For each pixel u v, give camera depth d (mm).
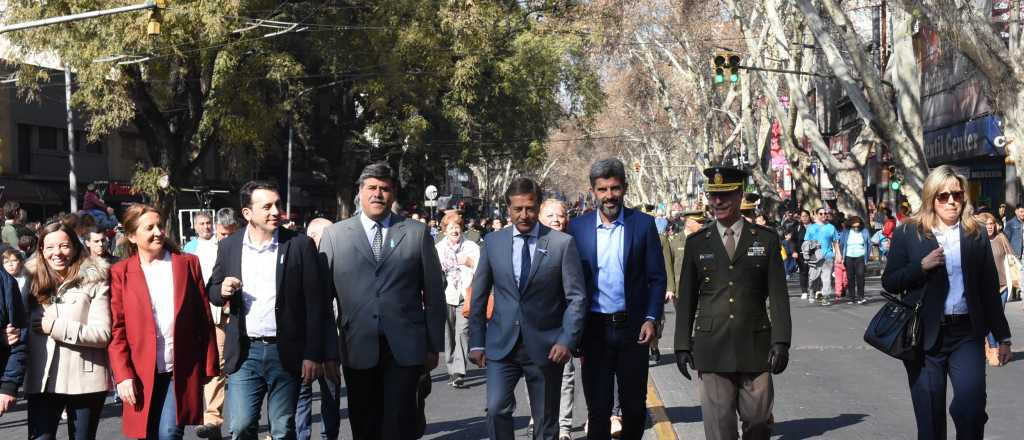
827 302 23812
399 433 7164
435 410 11062
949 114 36094
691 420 9805
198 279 7195
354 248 7172
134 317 7020
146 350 7012
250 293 7055
